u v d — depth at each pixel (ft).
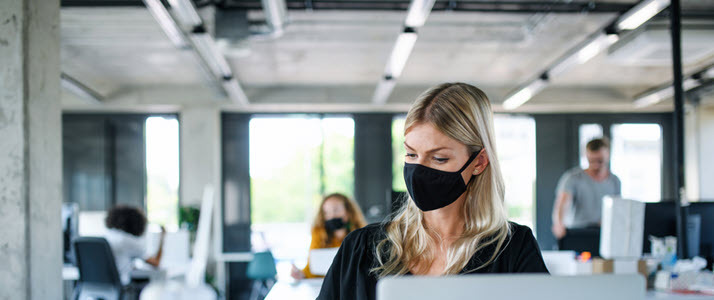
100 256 16.19
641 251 10.10
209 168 28.84
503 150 31.42
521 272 3.11
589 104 29.78
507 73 26.58
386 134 31.01
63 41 19.83
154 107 29.09
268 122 30.83
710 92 27.78
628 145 31.50
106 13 16.88
